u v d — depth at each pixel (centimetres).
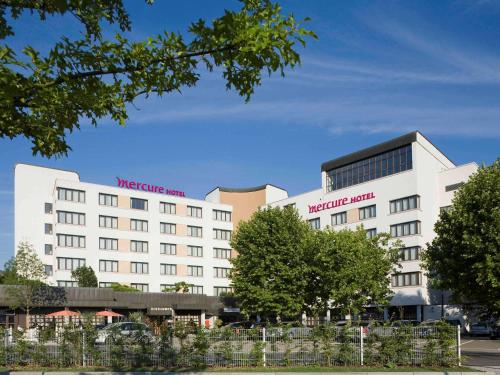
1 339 1917
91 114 621
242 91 602
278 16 554
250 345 1814
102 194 6619
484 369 1738
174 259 7131
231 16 534
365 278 3972
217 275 7544
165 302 6047
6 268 5191
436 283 2545
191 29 554
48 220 7231
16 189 7131
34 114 599
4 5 576
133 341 1853
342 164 6444
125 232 6731
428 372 1667
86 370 1767
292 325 1917
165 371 1714
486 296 2347
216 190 8175
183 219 7325
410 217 5525
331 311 4325
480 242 2330
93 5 550
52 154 642
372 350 1822
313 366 1800
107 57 573
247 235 4538
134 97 622
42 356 1892
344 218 6297
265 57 554
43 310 5178
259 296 4216
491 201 2388
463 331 5016
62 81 572
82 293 5375
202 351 1806
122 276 6612
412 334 1827
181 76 606
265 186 8075
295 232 4434
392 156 5900
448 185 5634
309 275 4169
